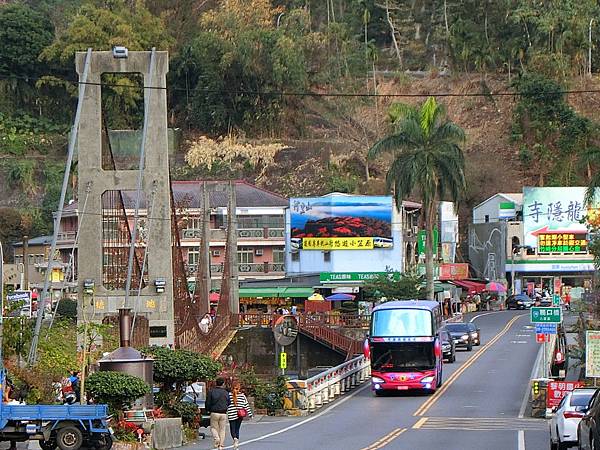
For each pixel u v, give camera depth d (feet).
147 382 174.60
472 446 166.09
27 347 232.73
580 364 271.90
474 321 529.86
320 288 558.97
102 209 303.27
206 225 402.72
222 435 156.15
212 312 471.62
